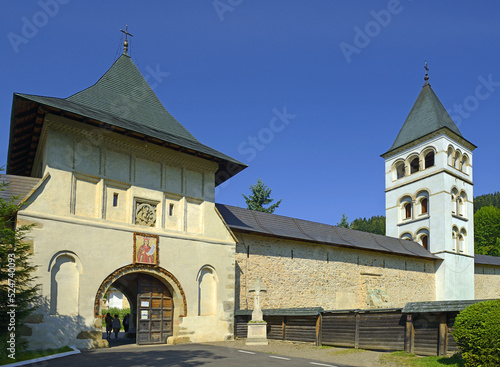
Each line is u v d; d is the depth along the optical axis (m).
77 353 14.15
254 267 23.61
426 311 13.79
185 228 19.36
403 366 12.39
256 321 18.22
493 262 44.16
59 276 15.38
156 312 18.05
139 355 13.81
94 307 15.93
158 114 21.39
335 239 29.03
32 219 14.95
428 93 43.28
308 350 16.20
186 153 19.83
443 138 39.25
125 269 17.00
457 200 40.09
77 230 15.98
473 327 10.68
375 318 15.93
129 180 17.95
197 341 18.56
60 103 16.41
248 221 25.02
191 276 18.98
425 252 36.81
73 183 16.31
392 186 42.88
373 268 30.48
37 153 18.73
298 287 25.44
